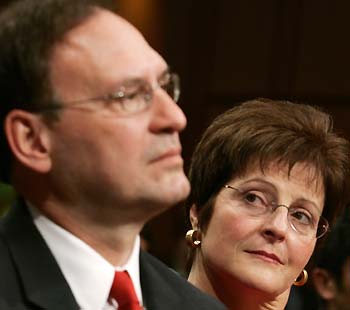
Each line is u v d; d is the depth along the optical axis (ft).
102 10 11.50
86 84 11.04
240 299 15.37
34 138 11.16
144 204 11.11
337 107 50.98
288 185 15.34
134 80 11.12
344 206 16.17
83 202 11.18
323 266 20.90
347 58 50.98
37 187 11.35
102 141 10.95
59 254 11.30
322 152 15.60
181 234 50.90
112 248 11.44
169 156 11.20
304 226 15.49
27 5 11.36
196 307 12.33
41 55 11.10
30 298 10.96
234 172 15.55
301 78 51.90
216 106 53.72
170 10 54.24
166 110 11.23
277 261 15.17
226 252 15.31
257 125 15.60
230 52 53.62
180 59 54.29
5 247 11.42
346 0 51.13
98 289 11.24
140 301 11.76
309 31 51.85
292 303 24.12
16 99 11.18
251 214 15.31
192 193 16.22
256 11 53.06
